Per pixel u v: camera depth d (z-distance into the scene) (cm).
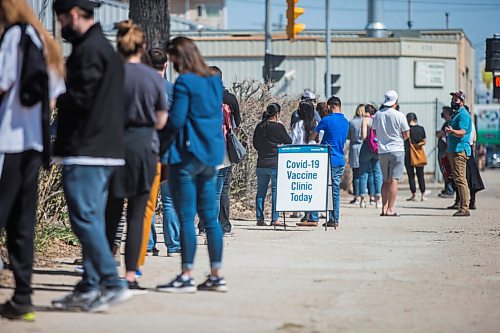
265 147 3102
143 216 1758
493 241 2728
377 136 3656
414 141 4688
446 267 2159
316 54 7131
